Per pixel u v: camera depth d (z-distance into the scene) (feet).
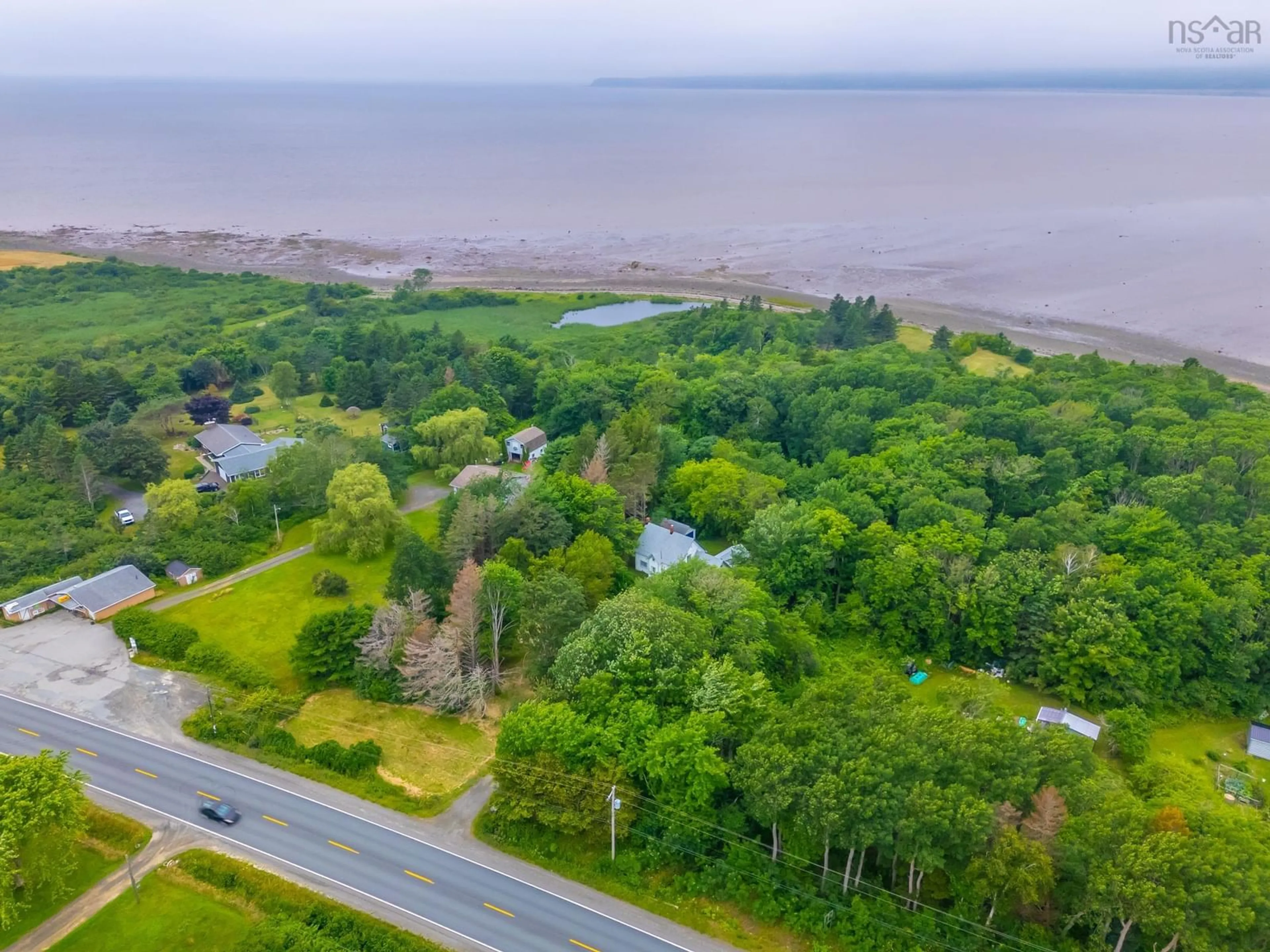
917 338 574.15
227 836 167.94
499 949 144.87
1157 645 225.76
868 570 250.37
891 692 166.40
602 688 174.81
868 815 137.49
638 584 226.79
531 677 206.08
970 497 277.44
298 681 219.00
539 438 379.14
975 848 137.69
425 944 144.66
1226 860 126.21
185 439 397.19
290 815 173.78
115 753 189.26
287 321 616.80
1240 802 193.26
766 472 322.55
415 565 228.43
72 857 156.46
